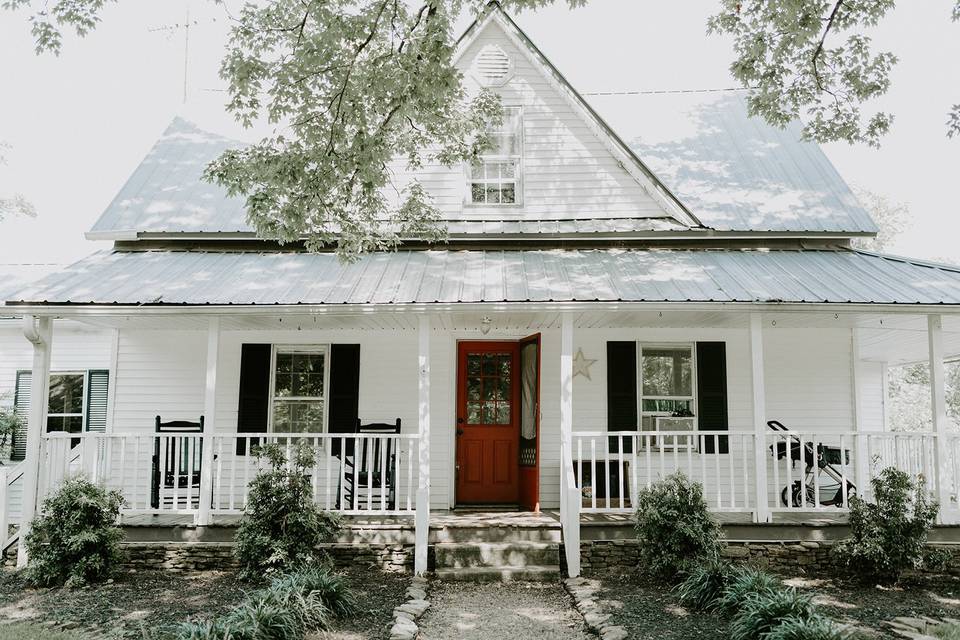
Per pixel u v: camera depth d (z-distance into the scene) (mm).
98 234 12586
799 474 12844
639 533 9562
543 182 13305
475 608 8586
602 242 12906
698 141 14969
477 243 12961
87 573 9516
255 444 12812
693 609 8320
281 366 13281
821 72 12688
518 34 13578
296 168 9992
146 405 13039
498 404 13359
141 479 12914
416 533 9906
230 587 9227
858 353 13180
